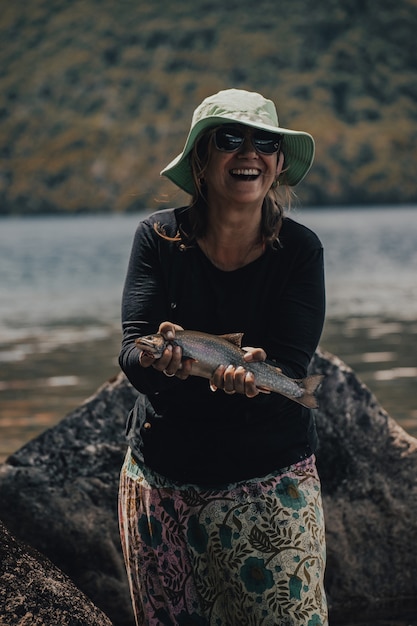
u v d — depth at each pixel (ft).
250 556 11.48
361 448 18.35
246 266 11.69
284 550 11.43
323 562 11.73
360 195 644.27
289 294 11.67
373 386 42.86
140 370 11.28
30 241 311.06
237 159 11.40
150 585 12.10
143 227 12.01
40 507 17.54
